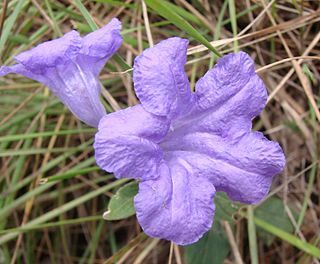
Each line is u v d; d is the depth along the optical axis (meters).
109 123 0.14
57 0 0.23
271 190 0.22
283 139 0.23
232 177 0.15
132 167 0.14
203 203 0.15
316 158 0.22
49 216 0.21
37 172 0.22
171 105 0.15
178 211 0.14
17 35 0.22
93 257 0.23
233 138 0.16
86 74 0.16
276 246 0.23
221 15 0.22
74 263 0.25
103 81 0.23
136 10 0.23
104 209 0.24
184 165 0.16
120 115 0.14
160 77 0.14
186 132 0.16
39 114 0.23
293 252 0.23
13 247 0.24
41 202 0.24
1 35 0.20
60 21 0.23
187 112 0.16
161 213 0.14
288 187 0.23
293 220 0.21
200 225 0.14
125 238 0.25
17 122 0.23
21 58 0.14
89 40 0.15
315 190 0.23
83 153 0.23
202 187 0.15
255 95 0.16
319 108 0.22
